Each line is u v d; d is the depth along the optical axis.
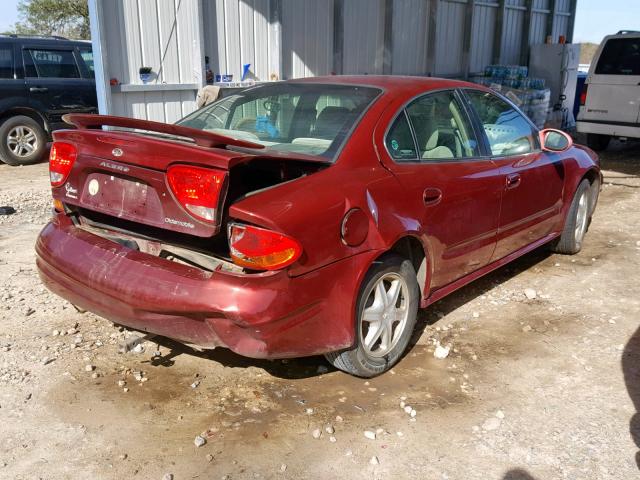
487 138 4.25
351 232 3.02
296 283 2.81
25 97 9.87
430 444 2.90
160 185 2.86
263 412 3.11
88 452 2.78
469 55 13.96
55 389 3.26
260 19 9.29
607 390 3.39
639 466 2.77
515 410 3.18
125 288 2.92
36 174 9.30
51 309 4.22
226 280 2.76
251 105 3.93
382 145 3.40
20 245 5.62
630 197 8.25
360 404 3.20
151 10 7.89
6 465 2.68
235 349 2.83
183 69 8.40
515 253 4.72
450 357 3.73
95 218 3.45
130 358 3.60
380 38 11.62
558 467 2.76
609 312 4.44
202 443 2.84
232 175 2.99
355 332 3.18
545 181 4.77
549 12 16.47
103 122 3.10
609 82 10.80
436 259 3.67
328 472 2.69
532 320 4.29
